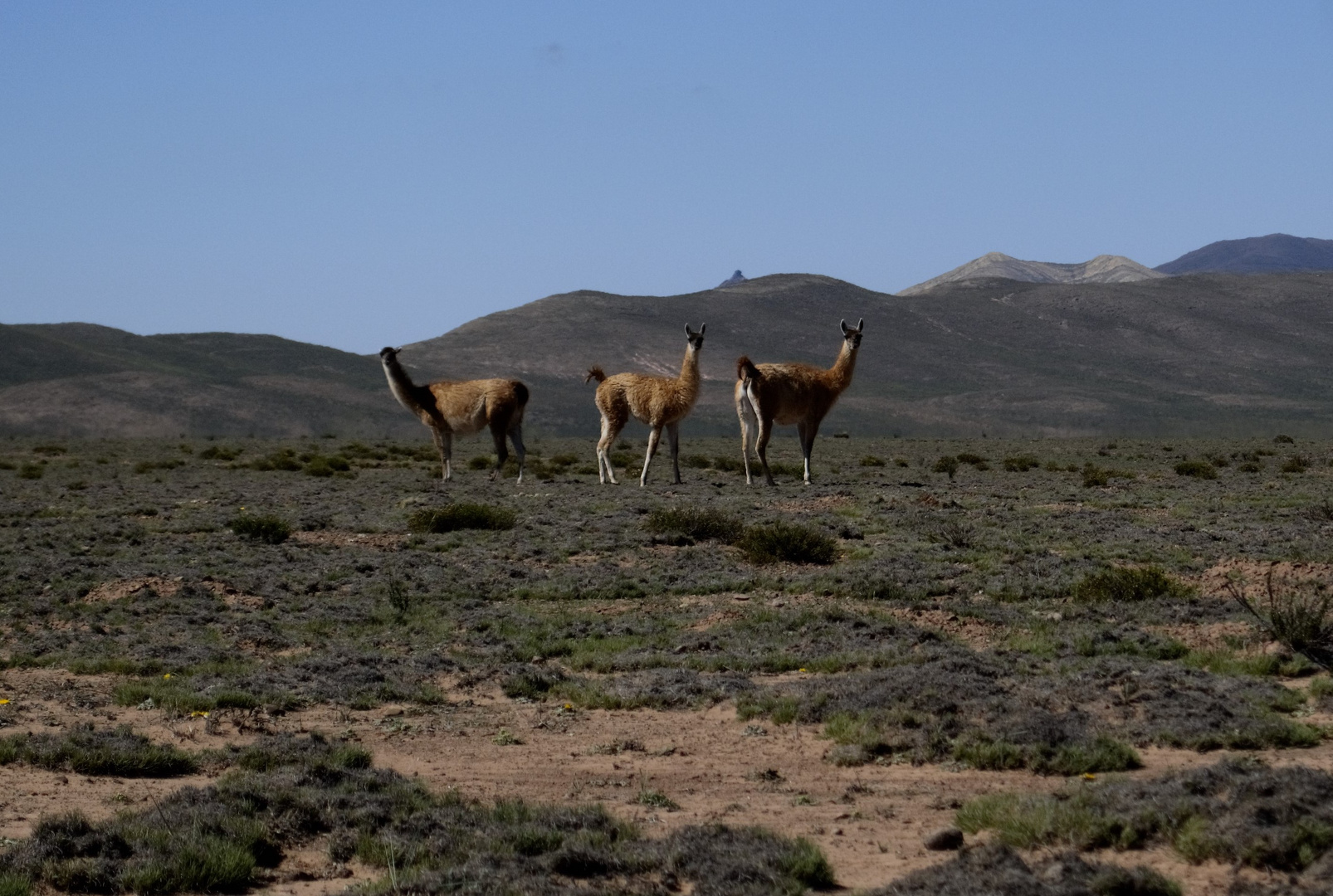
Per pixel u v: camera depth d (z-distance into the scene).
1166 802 11.30
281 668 19.52
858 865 10.98
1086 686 16.62
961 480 58.72
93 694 18.02
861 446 110.00
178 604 24.72
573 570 28.94
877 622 21.34
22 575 27.91
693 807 12.91
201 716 16.78
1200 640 20.41
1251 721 15.11
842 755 14.53
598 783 13.88
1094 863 10.30
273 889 10.79
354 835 11.88
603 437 50.34
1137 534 33.44
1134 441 138.62
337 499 46.78
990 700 15.98
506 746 15.59
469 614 24.09
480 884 10.31
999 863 10.06
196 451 100.00
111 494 51.09
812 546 29.92
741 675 19.11
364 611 24.42
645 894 10.23
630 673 19.44
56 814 12.39
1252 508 41.91
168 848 11.13
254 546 33.25
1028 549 30.09
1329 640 19.19
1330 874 9.62
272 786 12.97
